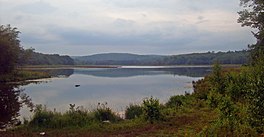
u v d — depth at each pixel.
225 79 20.16
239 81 17.53
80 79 56.09
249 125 8.27
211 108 15.60
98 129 13.20
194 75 65.31
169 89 34.78
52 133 12.76
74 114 15.00
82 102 24.39
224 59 109.56
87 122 14.29
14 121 16.55
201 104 17.23
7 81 48.59
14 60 49.19
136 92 31.83
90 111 15.84
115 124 14.05
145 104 14.66
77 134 12.52
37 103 24.16
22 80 52.09
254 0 35.59
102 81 50.22
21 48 53.06
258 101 7.55
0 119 17.17
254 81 7.77
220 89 19.23
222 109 10.86
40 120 14.45
